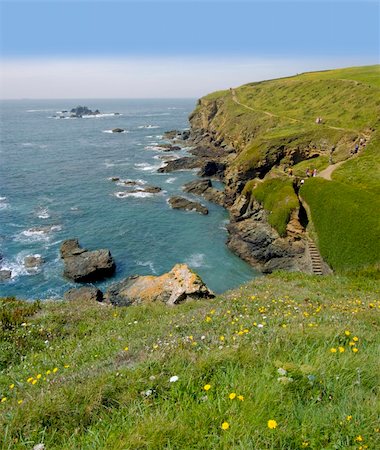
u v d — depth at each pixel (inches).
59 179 3166.8
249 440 167.0
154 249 1893.5
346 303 576.4
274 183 2138.3
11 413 221.1
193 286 976.9
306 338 283.6
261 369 231.5
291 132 2748.5
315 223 1781.5
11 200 2576.3
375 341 304.8
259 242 1881.2
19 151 4539.9
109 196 2709.2
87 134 6304.1
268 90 4702.3
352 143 2340.1
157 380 232.2
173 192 2822.3
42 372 359.6
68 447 182.9
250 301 544.4
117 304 1179.3
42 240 1936.5
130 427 188.2
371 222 1493.6
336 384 212.5
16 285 1512.1
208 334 335.3
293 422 182.2
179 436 175.9
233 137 3944.4
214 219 2329.0
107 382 237.6
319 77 4559.5
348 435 173.8
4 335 522.9
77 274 1553.9
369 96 2923.2
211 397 205.6
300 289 721.0
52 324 594.6
